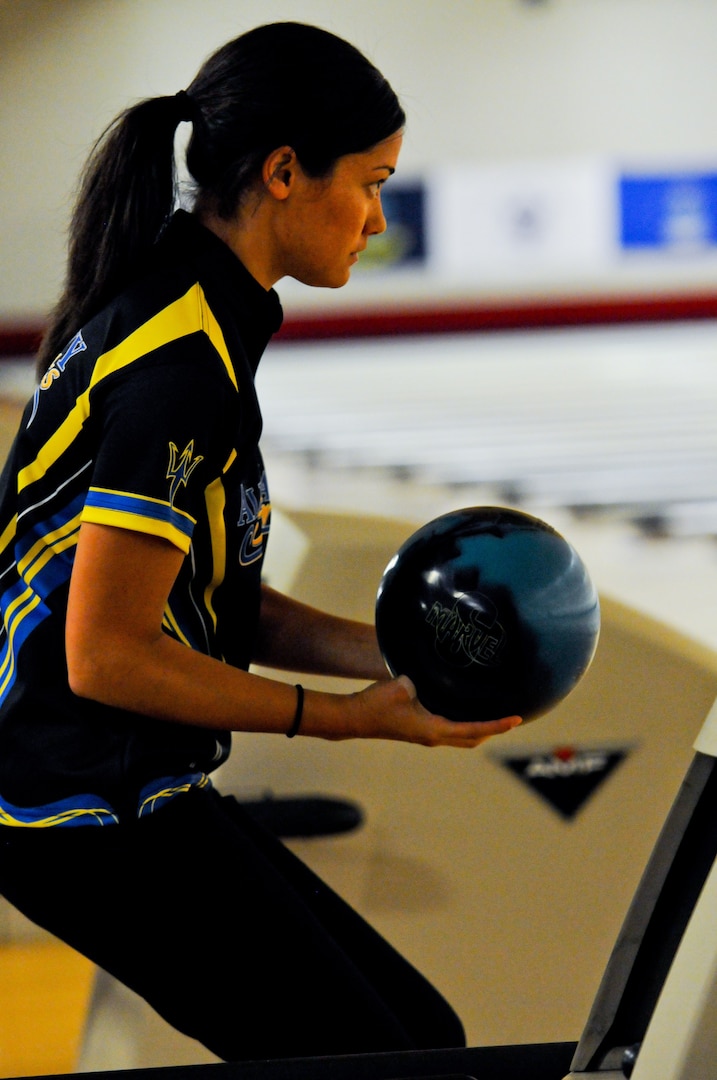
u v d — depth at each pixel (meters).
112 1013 5.05
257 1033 3.62
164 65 28.36
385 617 3.53
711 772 2.49
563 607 3.41
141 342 3.29
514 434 21.16
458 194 29.83
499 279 30.28
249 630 3.93
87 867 3.52
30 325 27.86
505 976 5.56
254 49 3.52
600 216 30.19
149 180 3.54
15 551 3.53
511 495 17.39
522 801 5.59
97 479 3.24
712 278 30.58
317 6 28.89
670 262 30.44
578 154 29.84
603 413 22.69
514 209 29.97
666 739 5.71
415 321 30.33
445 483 18.06
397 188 29.75
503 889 5.57
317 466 19.20
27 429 3.53
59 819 3.49
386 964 4.07
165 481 3.21
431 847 5.52
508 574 3.39
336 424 22.22
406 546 3.58
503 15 29.23
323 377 27.06
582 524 15.98
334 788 5.48
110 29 28.02
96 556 3.21
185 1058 4.95
